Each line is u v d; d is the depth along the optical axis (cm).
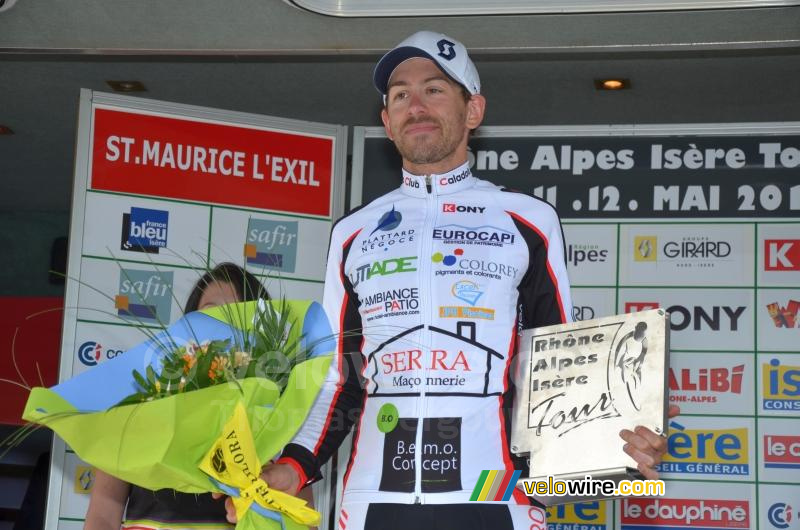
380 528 229
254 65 458
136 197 369
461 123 262
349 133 549
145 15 401
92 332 357
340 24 400
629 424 215
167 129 375
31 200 718
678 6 375
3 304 646
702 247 379
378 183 392
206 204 375
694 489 366
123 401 208
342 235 264
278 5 389
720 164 382
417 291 242
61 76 483
